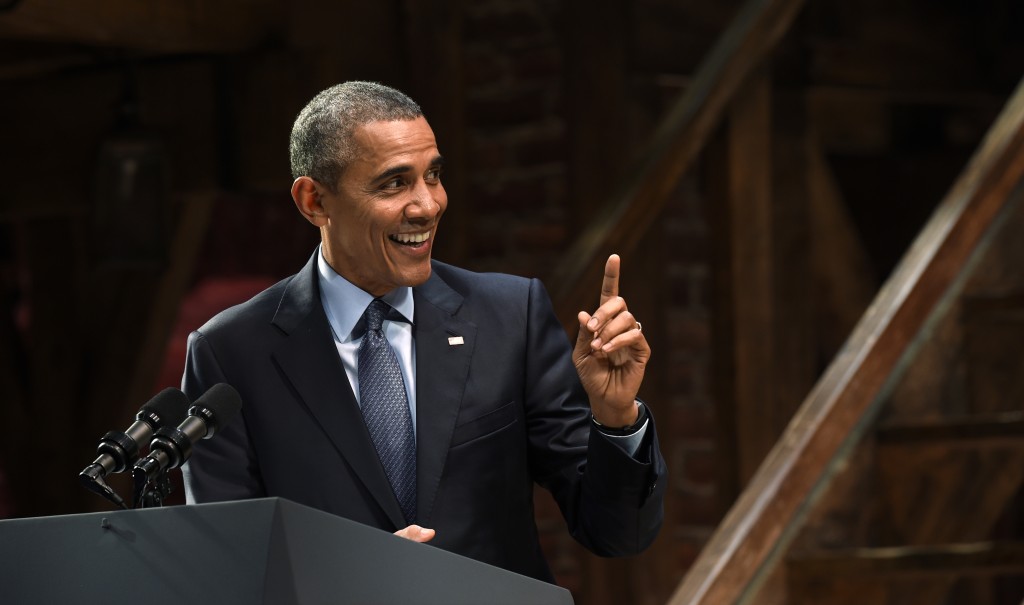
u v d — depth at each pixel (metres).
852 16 17.27
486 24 16.02
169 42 13.26
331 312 7.01
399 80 15.05
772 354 15.48
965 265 11.24
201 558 4.71
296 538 4.70
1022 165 11.38
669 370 15.23
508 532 6.79
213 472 6.68
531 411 7.03
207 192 14.12
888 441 10.91
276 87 13.85
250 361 6.83
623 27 15.16
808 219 16.16
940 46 18.39
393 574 5.02
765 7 14.63
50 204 14.80
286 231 21.45
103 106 14.53
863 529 10.87
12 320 17.92
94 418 16.56
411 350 6.98
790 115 16.25
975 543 11.09
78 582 4.94
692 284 16.72
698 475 16.52
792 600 10.61
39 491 16.81
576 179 15.27
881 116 19.55
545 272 15.62
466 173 15.88
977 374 11.23
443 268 7.28
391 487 6.67
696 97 14.30
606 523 6.64
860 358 10.93
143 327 16.30
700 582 10.46
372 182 6.54
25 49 14.57
